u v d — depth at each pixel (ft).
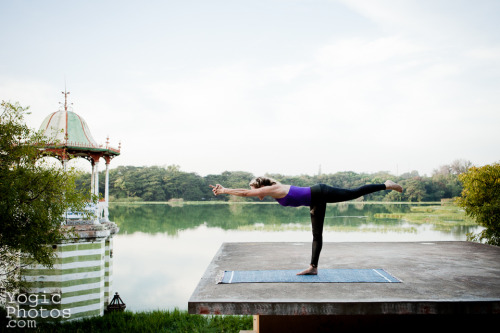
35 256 41.73
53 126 55.77
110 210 258.37
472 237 52.80
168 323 54.24
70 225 50.80
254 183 18.72
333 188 18.70
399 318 19.94
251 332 26.17
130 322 52.75
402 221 186.60
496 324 19.86
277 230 170.30
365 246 30.12
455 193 270.87
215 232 170.81
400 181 278.26
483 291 16.38
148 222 208.74
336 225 176.45
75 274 49.73
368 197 360.07
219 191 18.63
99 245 51.65
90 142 57.11
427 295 15.74
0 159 40.65
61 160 54.13
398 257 24.82
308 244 31.17
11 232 39.63
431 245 30.66
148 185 319.06
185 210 279.08
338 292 16.26
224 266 22.07
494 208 48.26
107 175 59.93
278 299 15.28
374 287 17.10
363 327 19.81
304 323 19.93
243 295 15.96
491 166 50.80
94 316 51.44
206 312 15.05
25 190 40.27
